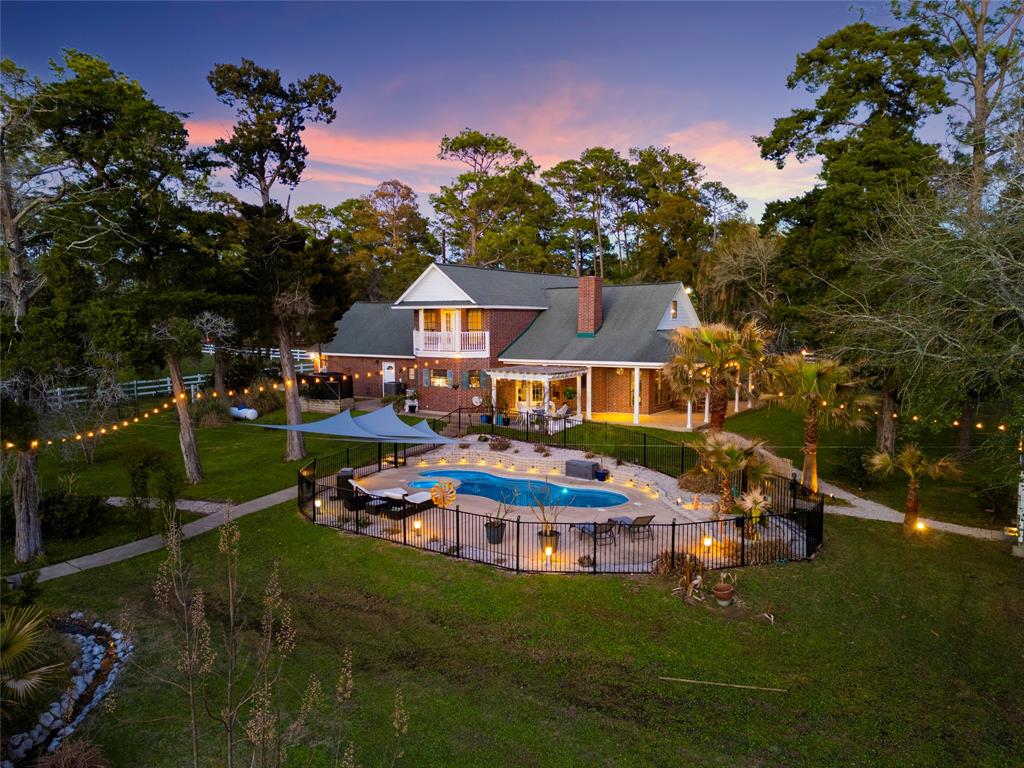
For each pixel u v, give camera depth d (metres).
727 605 13.35
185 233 21.56
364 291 64.94
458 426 30.61
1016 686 10.67
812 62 27.36
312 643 12.16
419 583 14.62
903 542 16.94
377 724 9.61
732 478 20.38
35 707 9.97
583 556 15.68
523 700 10.29
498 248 61.50
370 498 18.97
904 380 19.53
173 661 11.52
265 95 24.73
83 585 14.79
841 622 12.76
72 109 17.31
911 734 9.48
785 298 41.88
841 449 27.31
